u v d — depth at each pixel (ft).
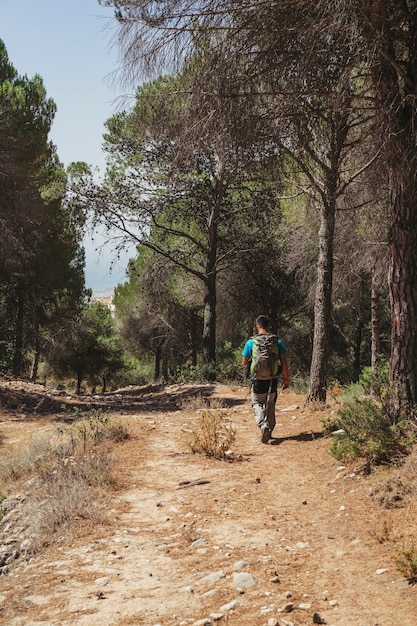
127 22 25.09
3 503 24.41
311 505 20.36
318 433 30.40
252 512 20.18
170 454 29.37
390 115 23.43
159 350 136.98
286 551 16.46
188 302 105.81
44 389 60.90
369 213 50.96
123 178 71.92
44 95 93.71
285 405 43.24
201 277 81.87
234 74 25.34
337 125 34.14
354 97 24.29
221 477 24.71
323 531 17.78
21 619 13.65
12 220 85.51
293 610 12.91
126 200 73.46
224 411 43.04
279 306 100.42
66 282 112.16
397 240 23.98
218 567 15.65
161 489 23.54
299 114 26.58
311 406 37.42
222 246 86.38
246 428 36.29
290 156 30.83
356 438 23.61
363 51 23.34
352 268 62.34
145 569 15.99
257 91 25.98
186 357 133.69
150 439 33.19
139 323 125.90
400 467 20.83
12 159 83.66
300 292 91.86
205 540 17.69
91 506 21.02
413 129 22.20
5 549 19.25
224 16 24.44
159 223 87.10
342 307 89.20
